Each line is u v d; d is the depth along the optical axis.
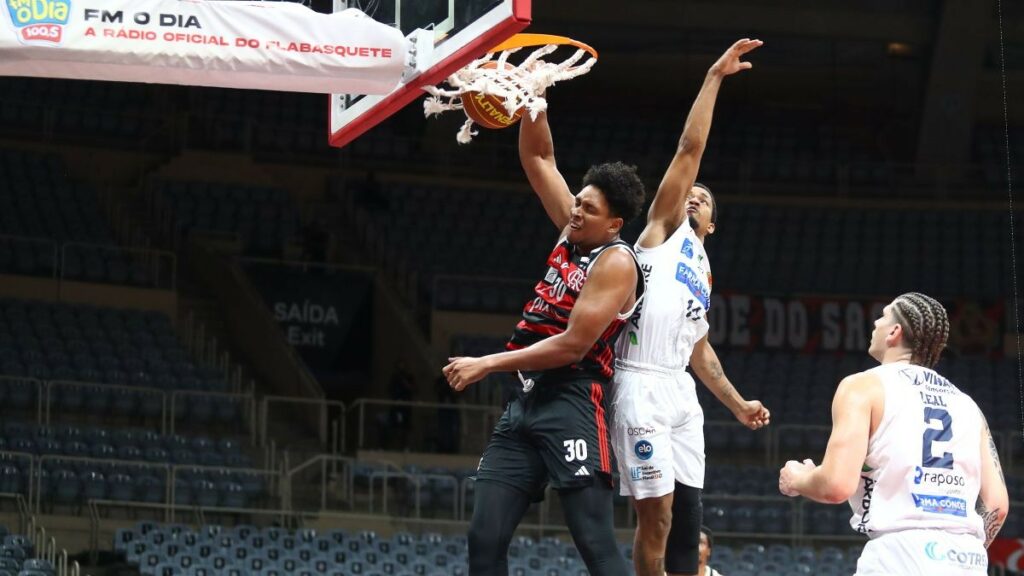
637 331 4.70
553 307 4.53
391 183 26.34
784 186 28.06
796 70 29.56
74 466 17.12
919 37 27.69
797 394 23.16
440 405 20.09
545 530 19.23
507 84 5.08
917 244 26.77
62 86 25.55
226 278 22.89
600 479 4.42
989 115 29.67
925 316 4.39
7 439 17.11
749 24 27.69
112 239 22.47
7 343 19.27
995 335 25.23
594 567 4.38
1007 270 26.16
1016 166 28.17
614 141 28.42
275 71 5.36
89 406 18.84
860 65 29.45
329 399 23.41
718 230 26.73
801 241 26.69
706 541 7.23
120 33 5.22
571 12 27.17
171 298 21.77
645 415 4.66
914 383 4.27
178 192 24.39
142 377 19.48
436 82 5.29
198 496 17.45
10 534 15.61
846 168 28.12
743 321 24.91
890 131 29.75
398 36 5.40
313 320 23.47
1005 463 21.98
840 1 27.66
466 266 24.80
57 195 22.97
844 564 17.84
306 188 26.19
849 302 25.22
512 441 4.50
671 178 4.78
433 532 18.77
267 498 18.36
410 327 22.89
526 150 5.16
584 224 4.46
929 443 4.20
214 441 18.56
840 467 4.11
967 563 4.12
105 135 24.98
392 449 21.45
